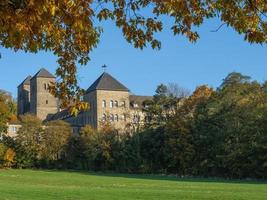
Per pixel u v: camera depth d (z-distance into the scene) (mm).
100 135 120875
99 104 182500
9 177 89375
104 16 10531
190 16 10281
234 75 117125
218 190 52219
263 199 39219
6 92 150000
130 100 193125
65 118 187000
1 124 120000
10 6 8547
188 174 105250
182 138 106562
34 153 127312
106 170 119688
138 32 10758
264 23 9547
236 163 93812
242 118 98125
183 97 121250
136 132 117750
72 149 127438
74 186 62750
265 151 90500
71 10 8852
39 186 57750
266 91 104750
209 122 104688
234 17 9586
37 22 8805
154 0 10359
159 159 113500
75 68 11594
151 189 53062
